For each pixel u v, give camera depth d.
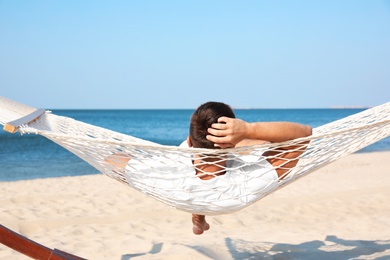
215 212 2.43
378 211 5.80
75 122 3.41
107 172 2.55
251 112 133.38
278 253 3.86
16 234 2.47
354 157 14.05
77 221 5.09
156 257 3.70
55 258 2.47
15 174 11.42
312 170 2.54
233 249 4.00
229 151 2.21
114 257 3.78
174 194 2.38
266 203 6.21
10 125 2.28
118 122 60.66
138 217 5.38
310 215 5.62
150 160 2.43
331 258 3.71
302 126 2.31
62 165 13.50
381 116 3.06
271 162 2.37
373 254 3.81
